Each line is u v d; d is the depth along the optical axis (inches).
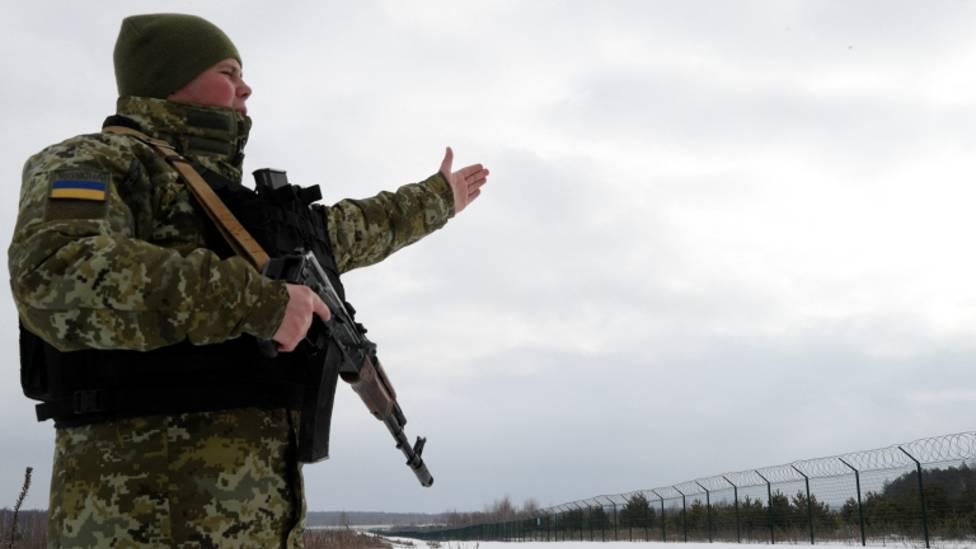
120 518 81.6
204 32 101.4
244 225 95.0
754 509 1255.5
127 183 86.1
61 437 86.7
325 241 112.1
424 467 139.9
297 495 92.7
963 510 829.8
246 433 87.5
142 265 75.2
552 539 2456.9
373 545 1503.4
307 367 95.1
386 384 122.6
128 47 99.7
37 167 82.7
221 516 84.6
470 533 3769.7
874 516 959.0
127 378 83.2
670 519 1637.6
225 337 80.0
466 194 144.3
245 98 107.4
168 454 83.5
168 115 98.0
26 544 227.8
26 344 88.0
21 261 75.5
